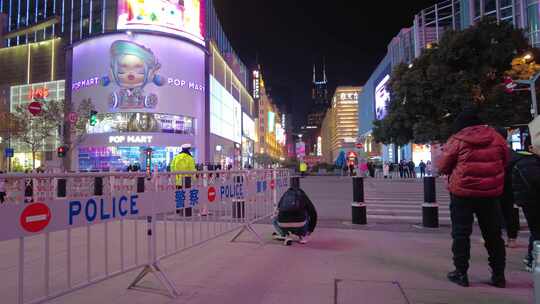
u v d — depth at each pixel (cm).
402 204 1389
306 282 471
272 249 657
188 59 5681
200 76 5978
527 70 2397
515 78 2433
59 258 592
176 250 508
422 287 452
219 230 667
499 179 451
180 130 5519
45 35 7144
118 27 5231
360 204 944
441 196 1698
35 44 6562
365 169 4194
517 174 504
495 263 461
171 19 5444
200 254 618
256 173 809
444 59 2616
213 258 592
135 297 421
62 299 414
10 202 303
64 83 6253
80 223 365
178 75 5481
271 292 435
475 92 2512
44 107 4462
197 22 5875
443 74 2559
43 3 7681
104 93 5112
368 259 588
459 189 458
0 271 525
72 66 5669
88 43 5359
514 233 678
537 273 225
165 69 5328
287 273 511
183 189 538
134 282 451
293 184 766
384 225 930
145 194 451
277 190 969
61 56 6325
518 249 670
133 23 5216
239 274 506
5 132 4238
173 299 414
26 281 478
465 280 457
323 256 607
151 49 5244
